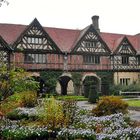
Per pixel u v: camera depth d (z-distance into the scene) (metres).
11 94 12.88
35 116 14.98
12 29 40.09
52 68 39.38
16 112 16.31
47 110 11.84
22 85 13.36
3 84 12.67
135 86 41.53
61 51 39.97
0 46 36.19
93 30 42.66
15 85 12.99
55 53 39.72
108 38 47.28
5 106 12.72
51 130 10.91
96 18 46.81
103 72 43.00
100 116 15.13
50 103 12.13
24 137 10.30
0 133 11.14
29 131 10.64
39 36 38.69
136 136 9.73
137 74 46.03
